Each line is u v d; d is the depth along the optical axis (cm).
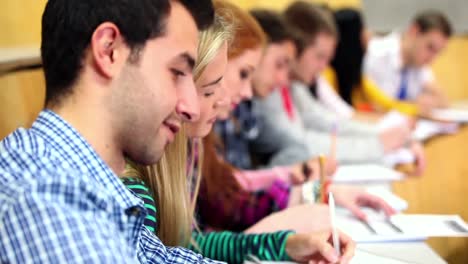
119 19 73
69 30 74
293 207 148
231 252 129
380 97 352
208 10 83
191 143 128
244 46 145
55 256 62
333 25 257
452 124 315
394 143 257
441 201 195
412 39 360
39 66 167
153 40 74
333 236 113
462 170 248
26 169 70
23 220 64
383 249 122
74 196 67
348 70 348
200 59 112
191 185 132
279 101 229
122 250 69
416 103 348
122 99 74
